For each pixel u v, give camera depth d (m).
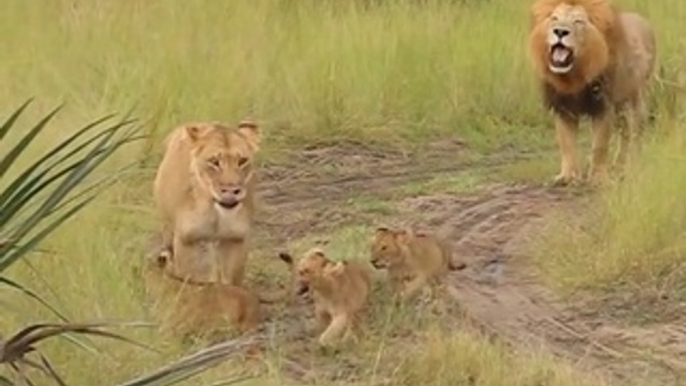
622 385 11.46
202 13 20.75
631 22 17.22
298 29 20.81
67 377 10.48
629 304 12.98
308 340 12.22
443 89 19.94
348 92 19.30
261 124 18.53
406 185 16.95
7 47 18.94
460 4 22.83
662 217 13.79
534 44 16.84
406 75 20.00
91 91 17.95
